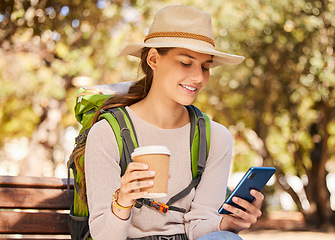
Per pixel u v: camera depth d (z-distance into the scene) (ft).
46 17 34.37
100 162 7.66
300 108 56.24
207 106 55.83
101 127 7.86
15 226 9.73
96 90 9.20
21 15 32.78
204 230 8.05
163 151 6.10
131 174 6.11
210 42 8.04
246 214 7.31
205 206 8.36
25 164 45.60
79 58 41.50
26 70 41.01
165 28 8.00
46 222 9.87
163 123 8.21
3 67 40.75
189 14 8.04
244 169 77.51
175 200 8.13
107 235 6.95
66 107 45.68
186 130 8.31
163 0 40.04
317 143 58.90
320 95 49.24
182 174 8.18
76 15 36.29
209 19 8.13
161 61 7.94
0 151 63.46
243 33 42.73
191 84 7.80
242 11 41.83
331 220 58.80
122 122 7.90
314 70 44.39
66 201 10.01
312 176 59.41
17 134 56.49
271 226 61.87
